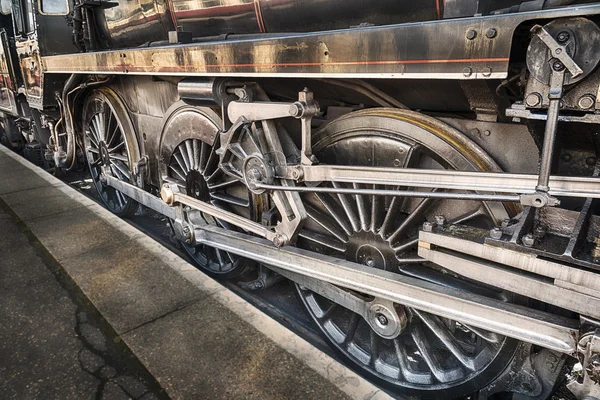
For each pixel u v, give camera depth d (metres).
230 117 2.19
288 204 2.12
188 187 2.95
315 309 2.52
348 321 2.67
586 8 1.08
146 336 2.01
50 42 4.25
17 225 3.22
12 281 2.49
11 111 6.13
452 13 1.49
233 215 2.41
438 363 2.06
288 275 2.39
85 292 2.36
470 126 1.72
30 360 1.89
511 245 1.36
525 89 1.32
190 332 2.03
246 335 1.98
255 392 1.68
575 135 1.43
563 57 1.12
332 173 1.83
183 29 2.67
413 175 1.60
